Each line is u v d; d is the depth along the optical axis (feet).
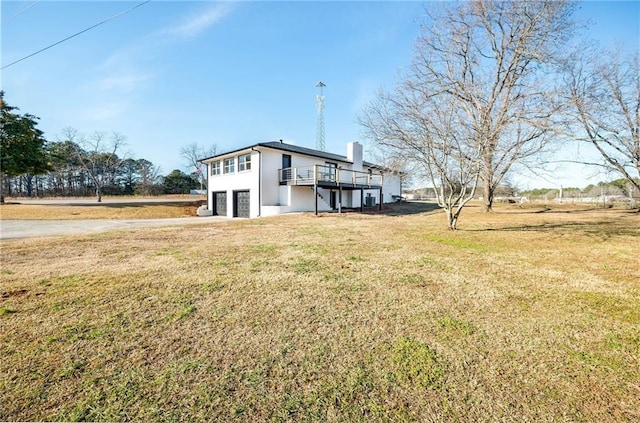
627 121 42.75
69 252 19.52
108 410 5.44
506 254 19.56
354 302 10.92
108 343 7.85
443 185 31.63
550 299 11.32
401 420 5.24
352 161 74.33
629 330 8.71
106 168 126.21
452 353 7.46
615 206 72.64
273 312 9.97
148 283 12.93
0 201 73.92
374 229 32.78
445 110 27.55
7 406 5.51
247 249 20.89
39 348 7.55
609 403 5.64
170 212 67.56
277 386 6.18
